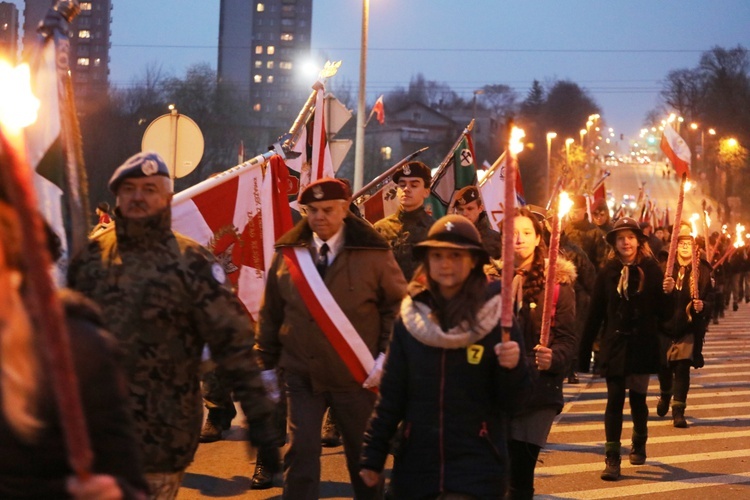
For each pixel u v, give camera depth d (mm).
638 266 7254
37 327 2180
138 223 3740
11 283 2236
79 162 4324
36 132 4188
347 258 5246
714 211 79312
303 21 150375
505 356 3674
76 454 1932
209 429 8141
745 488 7039
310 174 8547
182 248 3795
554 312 5414
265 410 3732
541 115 137875
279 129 67312
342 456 7820
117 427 2330
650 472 7508
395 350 4031
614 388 7316
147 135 10398
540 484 7074
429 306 3965
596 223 13297
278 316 5398
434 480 3875
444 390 3895
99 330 2375
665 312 7355
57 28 4328
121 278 3725
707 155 88875
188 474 7055
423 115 117188
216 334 3750
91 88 54062
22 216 1781
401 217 7340
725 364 14609
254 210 7047
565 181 4801
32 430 2203
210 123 59656
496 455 3934
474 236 3971
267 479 6703
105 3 115875
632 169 122750
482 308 3902
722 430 9344
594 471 7516
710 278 9570
